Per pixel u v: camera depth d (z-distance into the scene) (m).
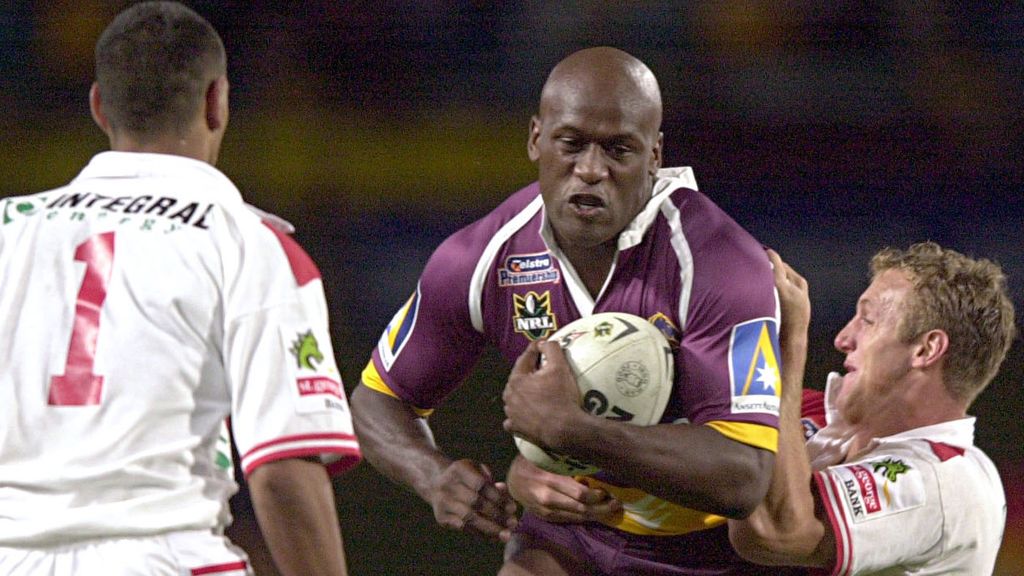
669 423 11.37
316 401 9.17
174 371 8.97
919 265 13.30
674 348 11.30
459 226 38.09
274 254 9.40
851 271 36.09
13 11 39.75
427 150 39.56
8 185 38.56
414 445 13.11
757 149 39.38
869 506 12.31
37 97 39.34
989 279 13.22
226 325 9.12
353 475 26.23
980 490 12.89
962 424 13.29
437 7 40.59
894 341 13.16
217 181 9.66
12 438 8.90
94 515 8.80
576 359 10.80
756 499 10.80
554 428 10.49
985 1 40.28
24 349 9.02
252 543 22.08
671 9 40.53
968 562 12.95
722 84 40.12
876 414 13.30
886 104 39.72
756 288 11.05
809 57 40.28
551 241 11.67
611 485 12.41
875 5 40.53
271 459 8.95
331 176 39.12
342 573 9.17
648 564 13.00
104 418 8.89
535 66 40.47
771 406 10.88
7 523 8.84
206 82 9.74
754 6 40.62
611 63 10.94
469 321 12.45
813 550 12.18
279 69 40.00
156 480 8.95
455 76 40.38
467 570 22.47
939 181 38.59
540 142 11.14
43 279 9.16
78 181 9.66
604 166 10.77
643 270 11.41
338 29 40.25
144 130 9.63
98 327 9.01
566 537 13.32
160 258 9.12
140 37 9.58
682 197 11.63
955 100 39.59
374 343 32.25
